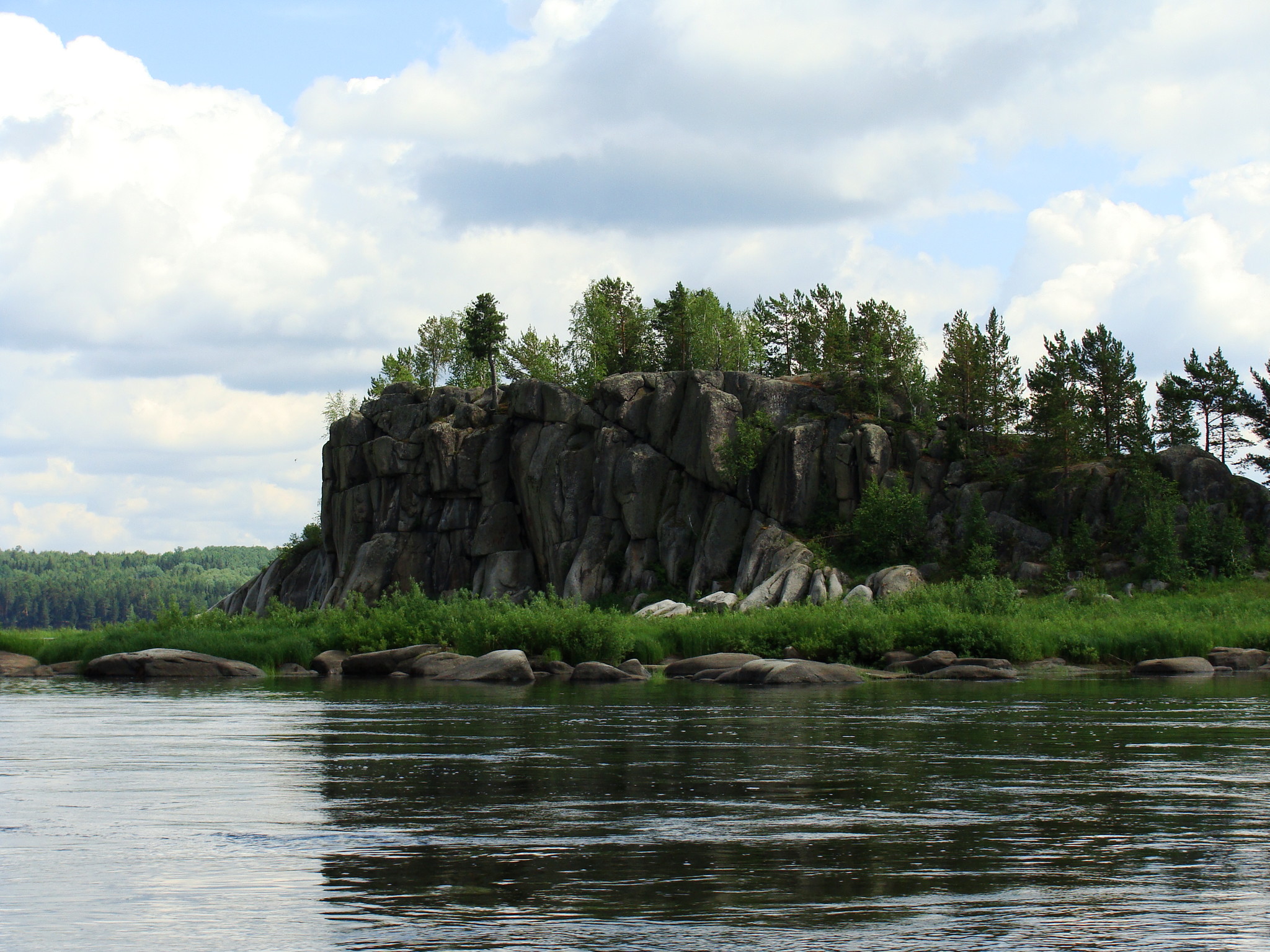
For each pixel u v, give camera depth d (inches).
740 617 2234.3
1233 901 441.4
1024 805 645.9
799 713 1195.3
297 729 1040.8
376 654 1918.1
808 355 5044.3
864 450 3666.3
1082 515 3422.7
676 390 4008.4
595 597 3836.1
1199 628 2202.3
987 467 3629.4
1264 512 3380.9
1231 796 676.1
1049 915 421.7
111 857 520.7
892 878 477.4
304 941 391.2
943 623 2065.7
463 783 726.5
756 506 3757.4
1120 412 4069.9
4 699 1406.3
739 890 457.1
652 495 3895.2
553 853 523.8
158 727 1061.8
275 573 5078.7
